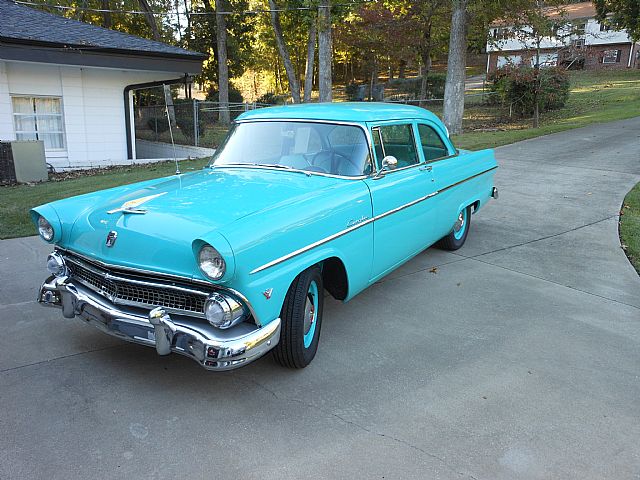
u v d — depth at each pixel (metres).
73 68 13.78
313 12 18.89
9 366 3.64
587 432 3.04
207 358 2.92
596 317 4.69
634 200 8.94
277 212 3.31
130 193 3.89
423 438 2.95
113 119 14.82
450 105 18.61
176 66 14.09
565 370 3.75
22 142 10.94
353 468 2.70
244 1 36.03
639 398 3.41
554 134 17.19
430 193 5.15
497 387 3.50
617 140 15.34
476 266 6.04
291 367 3.63
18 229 7.16
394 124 4.73
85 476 2.61
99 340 4.07
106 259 3.27
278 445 2.87
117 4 30.97
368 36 29.25
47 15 14.99
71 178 11.85
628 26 35.78
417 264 6.08
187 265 3.02
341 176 4.15
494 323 4.53
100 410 3.16
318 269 3.69
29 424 3.01
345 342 4.12
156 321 3.04
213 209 3.36
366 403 3.28
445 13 24.77
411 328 4.40
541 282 5.55
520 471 2.70
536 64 20.86
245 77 68.56
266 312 3.12
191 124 18.53
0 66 12.70
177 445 2.86
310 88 25.27
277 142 4.49
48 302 3.72
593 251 6.59
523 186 10.22
